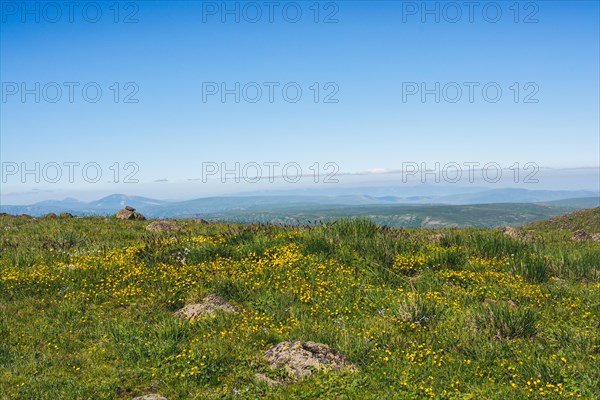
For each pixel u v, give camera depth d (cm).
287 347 865
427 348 901
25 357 878
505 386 745
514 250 1705
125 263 1505
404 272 1449
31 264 1559
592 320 1042
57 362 856
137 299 1227
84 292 1273
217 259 1523
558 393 712
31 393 725
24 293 1259
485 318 1003
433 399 697
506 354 866
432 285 1304
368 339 928
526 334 966
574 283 1423
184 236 2005
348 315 1120
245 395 717
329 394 706
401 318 1050
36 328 1039
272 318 1080
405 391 721
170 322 1027
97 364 854
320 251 1597
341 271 1408
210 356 848
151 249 1645
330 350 860
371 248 1576
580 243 2347
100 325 1055
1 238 2047
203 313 1112
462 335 938
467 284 1357
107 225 2573
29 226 2480
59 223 2573
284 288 1276
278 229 1956
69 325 1061
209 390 748
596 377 754
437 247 1698
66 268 1444
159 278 1347
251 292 1241
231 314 1102
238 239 1791
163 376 794
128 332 996
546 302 1183
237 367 823
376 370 805
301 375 787
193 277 1353
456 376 776
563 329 976
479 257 1642
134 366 845
